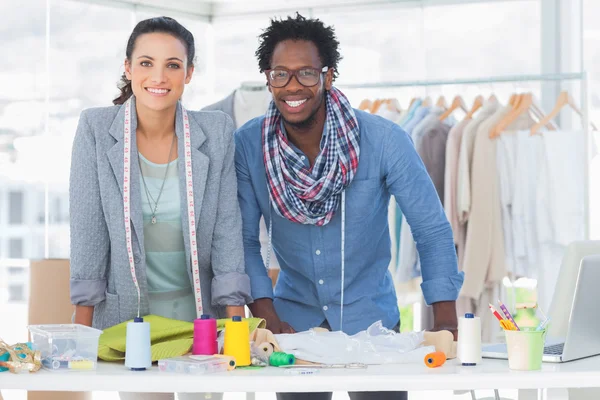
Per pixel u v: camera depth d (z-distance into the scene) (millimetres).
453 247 2713
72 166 2436
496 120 4691
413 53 5762
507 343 1979
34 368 1915
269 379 1827
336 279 2744
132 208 2414
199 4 6098
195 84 6137
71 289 2430
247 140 2746
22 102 5398
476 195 4672
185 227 2457
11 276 5375
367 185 2676
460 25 5652
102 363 2061
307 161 2641
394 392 2607
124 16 5750
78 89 5590
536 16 5477
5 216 5352
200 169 2461
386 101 5059
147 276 2504
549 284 4590
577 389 2561
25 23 5391
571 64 5402
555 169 4582
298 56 2500
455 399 5160
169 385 1833
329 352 2078
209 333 2039
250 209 2746
